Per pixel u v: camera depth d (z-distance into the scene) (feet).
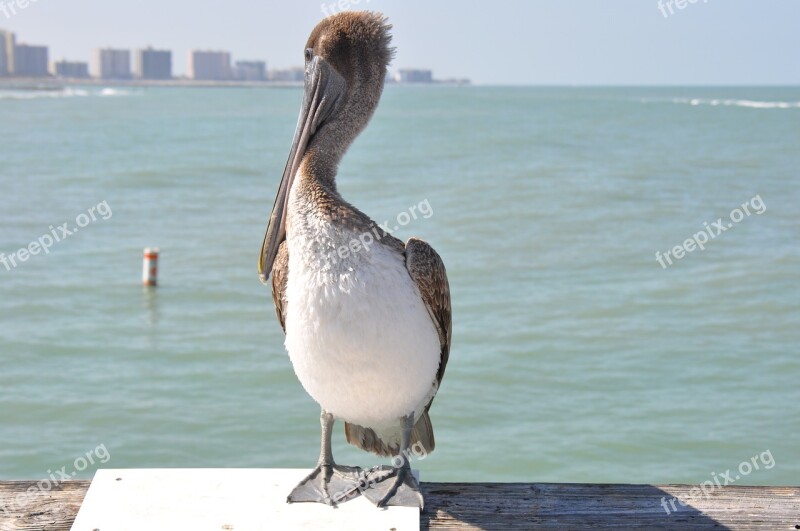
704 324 55.47
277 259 14.51
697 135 229.86
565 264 72.23
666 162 155.02
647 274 68.85
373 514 13.32
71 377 46.42
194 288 64.59
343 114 14.73
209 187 122.83
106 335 53.42
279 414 41.86
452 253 76.28
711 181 127.44
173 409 42.37
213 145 194.59
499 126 271.90
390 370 13.25
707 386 45.11
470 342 51.55
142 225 90.38
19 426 40.37
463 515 13.58
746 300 60.95
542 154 171.63
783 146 191.21
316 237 13.10
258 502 13.61
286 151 180.24
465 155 168.66
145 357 49.73
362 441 15.62
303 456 37.65
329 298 12.94
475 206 101.91
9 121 267.59
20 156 158.40
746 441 38.58
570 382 45.55
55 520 13.37
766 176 133.69
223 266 71.72
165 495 13.74
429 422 15.20
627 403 42.80
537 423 40.45
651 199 109.09
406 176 131.44
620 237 83.66
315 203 13.28
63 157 158.40
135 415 41.60
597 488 14.25
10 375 46.55
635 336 52.90
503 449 37.88
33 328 54.54
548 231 86.74
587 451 37.65
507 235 84.64
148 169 140.36
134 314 57.88
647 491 14.12
